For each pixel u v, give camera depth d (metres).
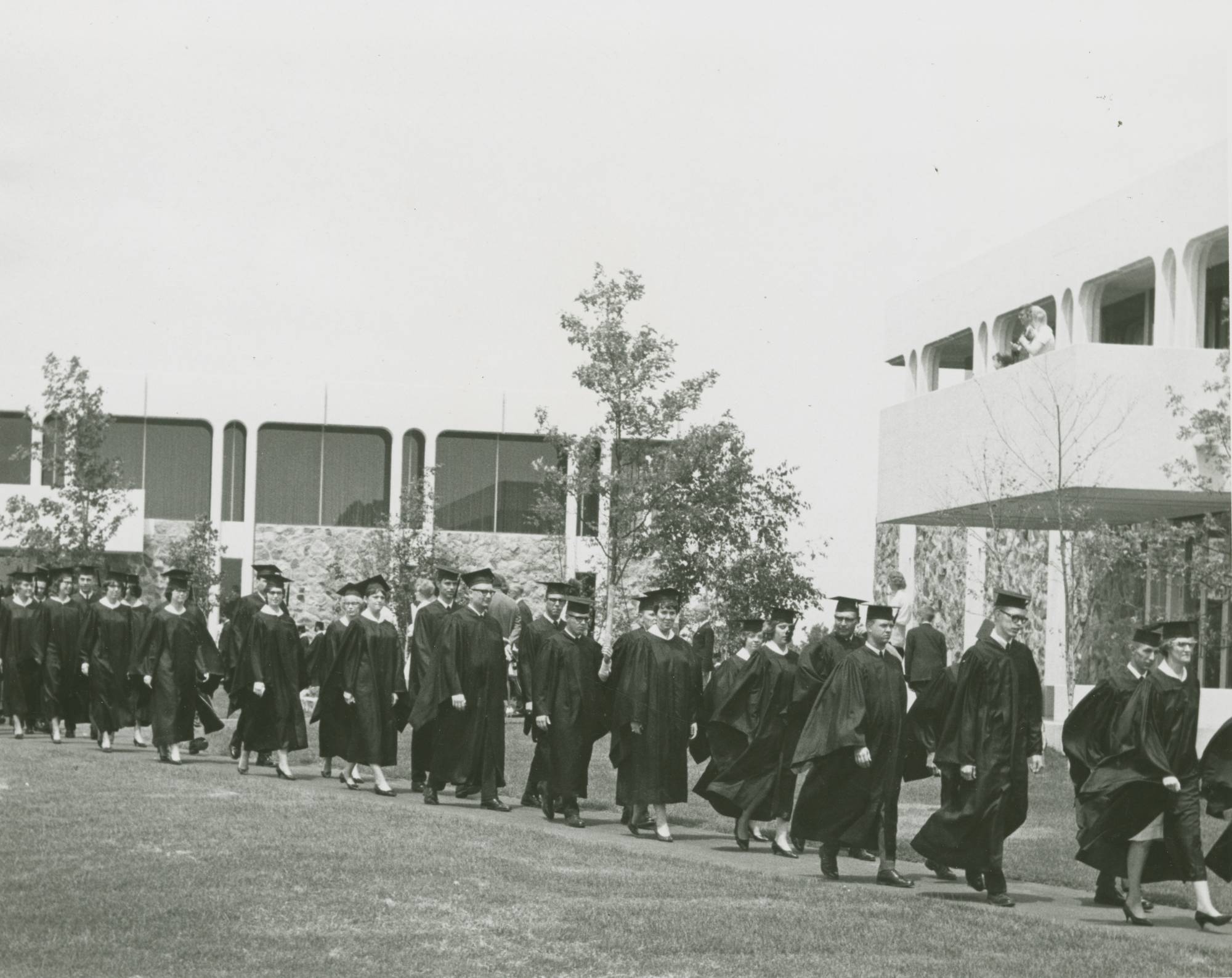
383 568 44.50
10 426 48.47
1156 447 26.36
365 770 21.58
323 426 49.59
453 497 50.28
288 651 19.70
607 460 32.38
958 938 10.76
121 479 39.12
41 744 23.09
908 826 16.98
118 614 22.72
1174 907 13.20
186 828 13.97
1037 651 33.09
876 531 41.03
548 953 9.89
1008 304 33.31
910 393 37.59
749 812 15.45
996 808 12.74
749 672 15.98
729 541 31.89
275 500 49.88
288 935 10.09
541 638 18.42
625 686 15.99
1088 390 26.27
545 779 17.33
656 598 16.17
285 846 13.20
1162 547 24.72
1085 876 14.26
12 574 24.11
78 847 12.84
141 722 23.14
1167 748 12.30
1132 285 30.45
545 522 47.47
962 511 30.45
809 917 11.25
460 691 17.80
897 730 13.55
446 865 12.62
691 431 31.53
